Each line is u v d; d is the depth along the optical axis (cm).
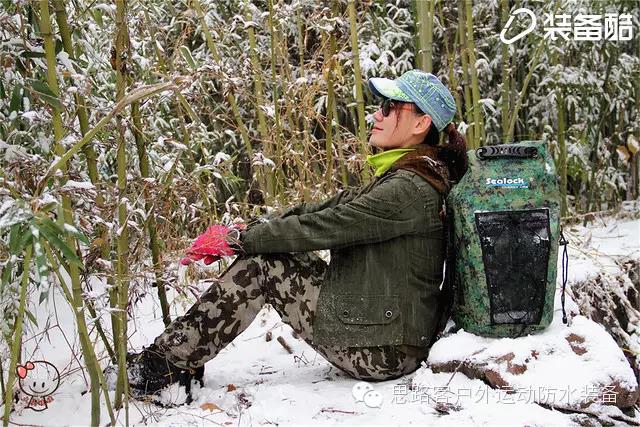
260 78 345
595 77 529
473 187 256
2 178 206
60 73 242
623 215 541
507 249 252
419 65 442
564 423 221
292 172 373
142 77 303
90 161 232
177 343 254
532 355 248
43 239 193
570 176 570
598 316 362
